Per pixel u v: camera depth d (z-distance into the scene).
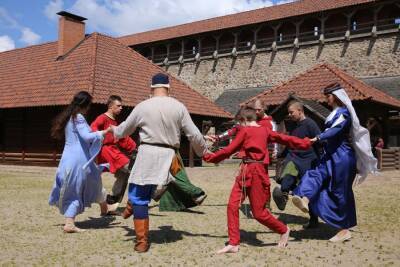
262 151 5.17
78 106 6.06
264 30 40.53
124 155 7.27
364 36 34.44
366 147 5.56
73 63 23.19
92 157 6.02
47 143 21.84
